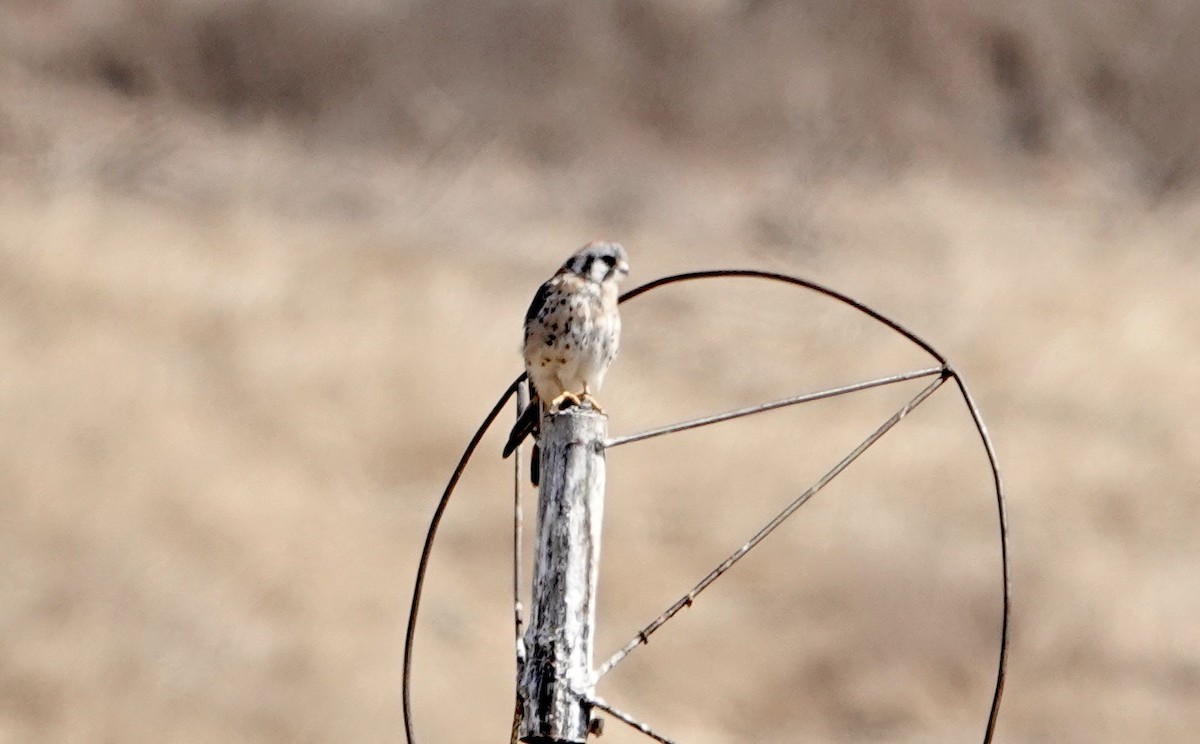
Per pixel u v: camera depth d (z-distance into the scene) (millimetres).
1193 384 32125
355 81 49719
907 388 32500
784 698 22422
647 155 49969
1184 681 23031
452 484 9211
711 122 51406
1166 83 56469
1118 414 30938
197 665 20688
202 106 48094
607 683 22406
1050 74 56125
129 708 19812
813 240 43188
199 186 41688
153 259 33062
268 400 27875
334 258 36250
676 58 52656
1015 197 50438
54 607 20984
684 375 33094
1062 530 26203
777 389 32625
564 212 44750
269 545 23391
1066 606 23891
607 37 52656
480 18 52062
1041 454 28812
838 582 24141
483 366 30312
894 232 44250
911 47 54969
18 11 48625
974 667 23125
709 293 38219
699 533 25438
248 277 32938
